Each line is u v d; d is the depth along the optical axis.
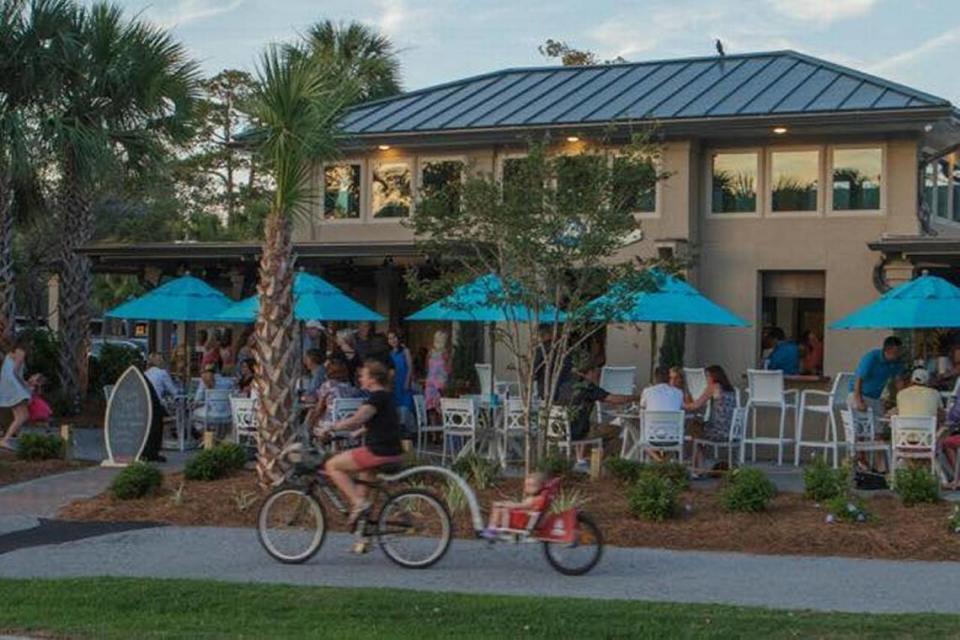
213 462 18.50
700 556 14.00
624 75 33.03
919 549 14.12
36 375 25.67
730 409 20.61
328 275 32.19
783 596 11.91
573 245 16.61
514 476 19.00
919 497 15.99
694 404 20.53
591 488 17.38
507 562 13.56
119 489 17.27
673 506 15.48
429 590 11.98
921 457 18.39
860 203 28.23
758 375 23.33
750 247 28.95
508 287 17.09
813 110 27.02
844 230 28.23
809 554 14.17
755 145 28.97
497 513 13.07
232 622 10.52
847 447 20.52
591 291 17.45
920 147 28.36
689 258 18.56
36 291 41.97
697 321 21.45
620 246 17.48
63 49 27.48
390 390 14.24
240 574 12.91
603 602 11.24
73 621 10.56
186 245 30.80
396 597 11.38
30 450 21.72
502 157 30.20
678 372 21.55
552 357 18.52
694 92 30.08
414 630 10.23
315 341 26.92
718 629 10.16
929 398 18.94
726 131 27.98
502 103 31.75
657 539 14.73
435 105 32.47
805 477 16.53
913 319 21.02
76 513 16.66
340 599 11.30
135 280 58.78
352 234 31.94
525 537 12.94
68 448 22.17
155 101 29.03
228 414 24.31
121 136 28.91
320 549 13.79
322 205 32.28
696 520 15.38
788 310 29.06
